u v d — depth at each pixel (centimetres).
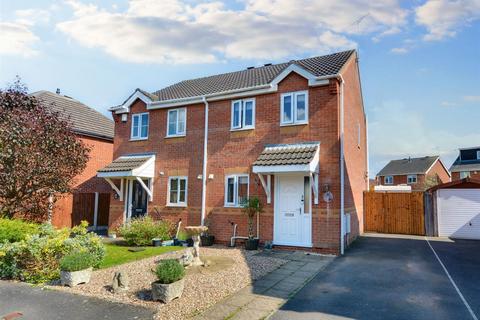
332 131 1202
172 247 1277
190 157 1513
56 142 1206
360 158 1788
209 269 898
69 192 1362
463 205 1702
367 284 791
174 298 663
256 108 1370
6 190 1144
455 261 1047
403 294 716
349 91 1432
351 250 1235
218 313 600
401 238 1600
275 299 680
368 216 1895
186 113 1555
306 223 1213
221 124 1450
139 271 878
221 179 1417
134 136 1706
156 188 1588
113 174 1547
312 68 1374
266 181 1293
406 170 5181
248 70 1917
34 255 811
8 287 755
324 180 1194
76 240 916
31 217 1286
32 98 1280
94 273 860
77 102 2358
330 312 612
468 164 4438
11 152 1095
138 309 616
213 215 1413
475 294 715
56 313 603
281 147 1277
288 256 1109
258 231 1291
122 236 1488
